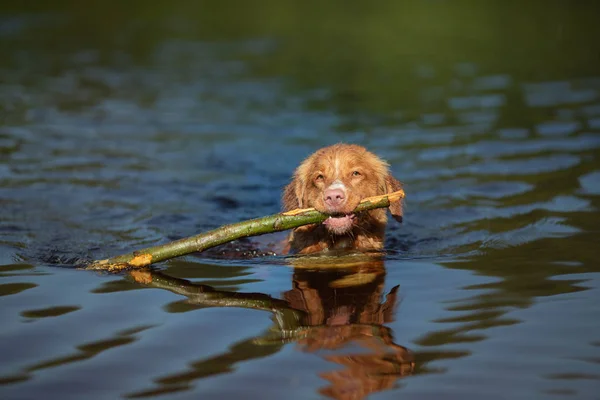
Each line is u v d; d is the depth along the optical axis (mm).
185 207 16797
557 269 11828
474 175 18281
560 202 15758
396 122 23578
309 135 22656
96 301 10766
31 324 9797
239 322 9930
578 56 31484
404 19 41688
